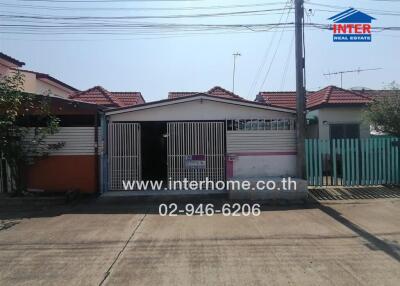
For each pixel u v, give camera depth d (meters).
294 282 5.62
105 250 7.23
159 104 13.36
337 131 17.78
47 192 12.89
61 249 7.32
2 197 11.96
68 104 12.81
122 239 7.96
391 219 9.52
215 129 13.55
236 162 13.50
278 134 13.52
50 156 12.95
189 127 13.53
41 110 12.27
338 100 17.66
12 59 14.58
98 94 19.55
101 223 9.39
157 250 7.20
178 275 5.95
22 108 12.39
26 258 6.83
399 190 12.89
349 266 6.25
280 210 10.77
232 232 8.42
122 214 10.38
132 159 13.45
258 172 13.53
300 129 12.77
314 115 18.61
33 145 12.56
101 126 13.14
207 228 8.79
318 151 13.38
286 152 13.52
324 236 8.06
